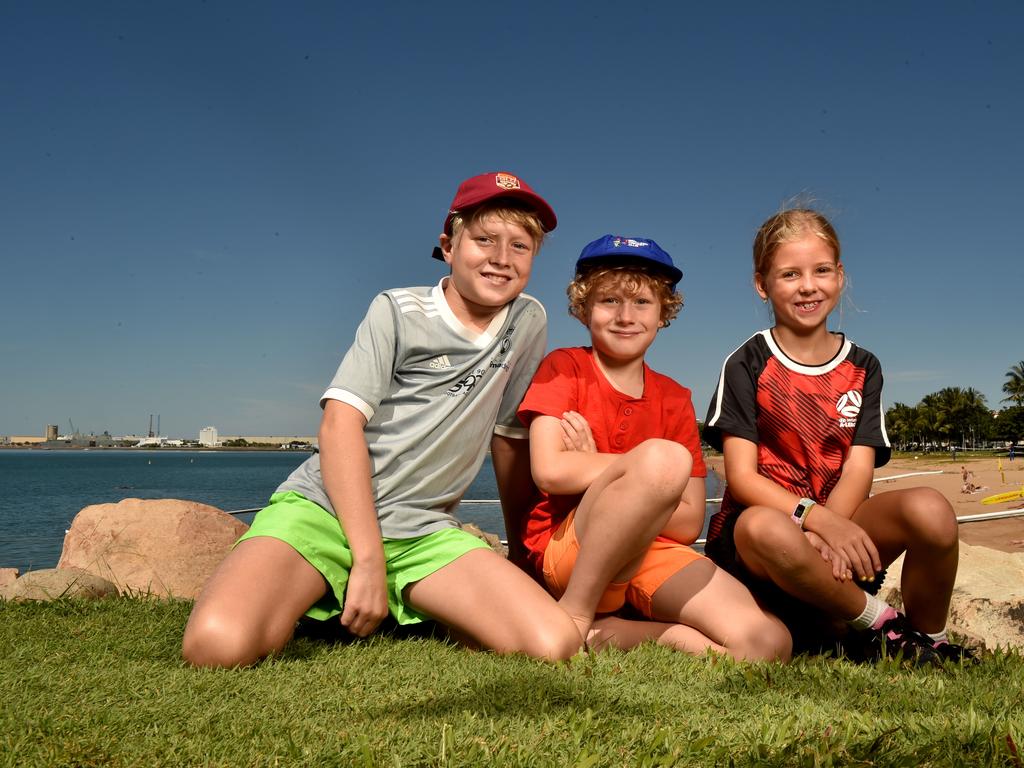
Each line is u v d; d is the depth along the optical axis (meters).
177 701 1.63
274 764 1.28
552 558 2.60
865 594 2.38
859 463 2.71
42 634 2.38
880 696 1.78
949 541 2.29
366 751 1.29
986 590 3.71
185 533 4.03
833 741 1.38
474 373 2.74
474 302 2.76
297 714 1.57
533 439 2.67
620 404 2.78
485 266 2.68
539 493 3.01
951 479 37.84
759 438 2.83
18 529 22.20
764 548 2.30
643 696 1.72
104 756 1.29
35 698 1.63
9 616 2.65
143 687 1.75
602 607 2.55
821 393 2.75
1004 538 13.59
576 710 1.58
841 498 2.66
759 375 2.78
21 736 1.36
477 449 2.76
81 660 2.04
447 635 2.48
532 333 2.92
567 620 2.24
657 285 2.73
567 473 2.53
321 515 2.44
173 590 3.71
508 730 1.45
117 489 47.06
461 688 1.77
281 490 2.54
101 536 3.99
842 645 2.47
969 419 100.19
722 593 2.37
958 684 1.93
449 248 2.87
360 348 2.66
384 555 2.47
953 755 1.33
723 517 2.86
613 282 2.70
